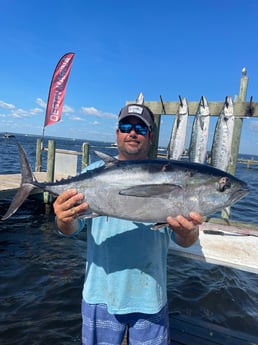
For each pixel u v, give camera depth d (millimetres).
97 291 1112
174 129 2580
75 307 2154
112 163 1080
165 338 1124
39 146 6652
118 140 1243
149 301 1082
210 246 1987
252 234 2232
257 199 7785
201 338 1675
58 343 1770
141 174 1043
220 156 2369
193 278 2662
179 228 996
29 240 3568
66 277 2631
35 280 2555
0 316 2006
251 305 2227
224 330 1770
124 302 1073
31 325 1926
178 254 1915
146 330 1081
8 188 4547
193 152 2504
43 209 5023
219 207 1057
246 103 2330
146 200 1024
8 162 13312
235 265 1743
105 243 1105
